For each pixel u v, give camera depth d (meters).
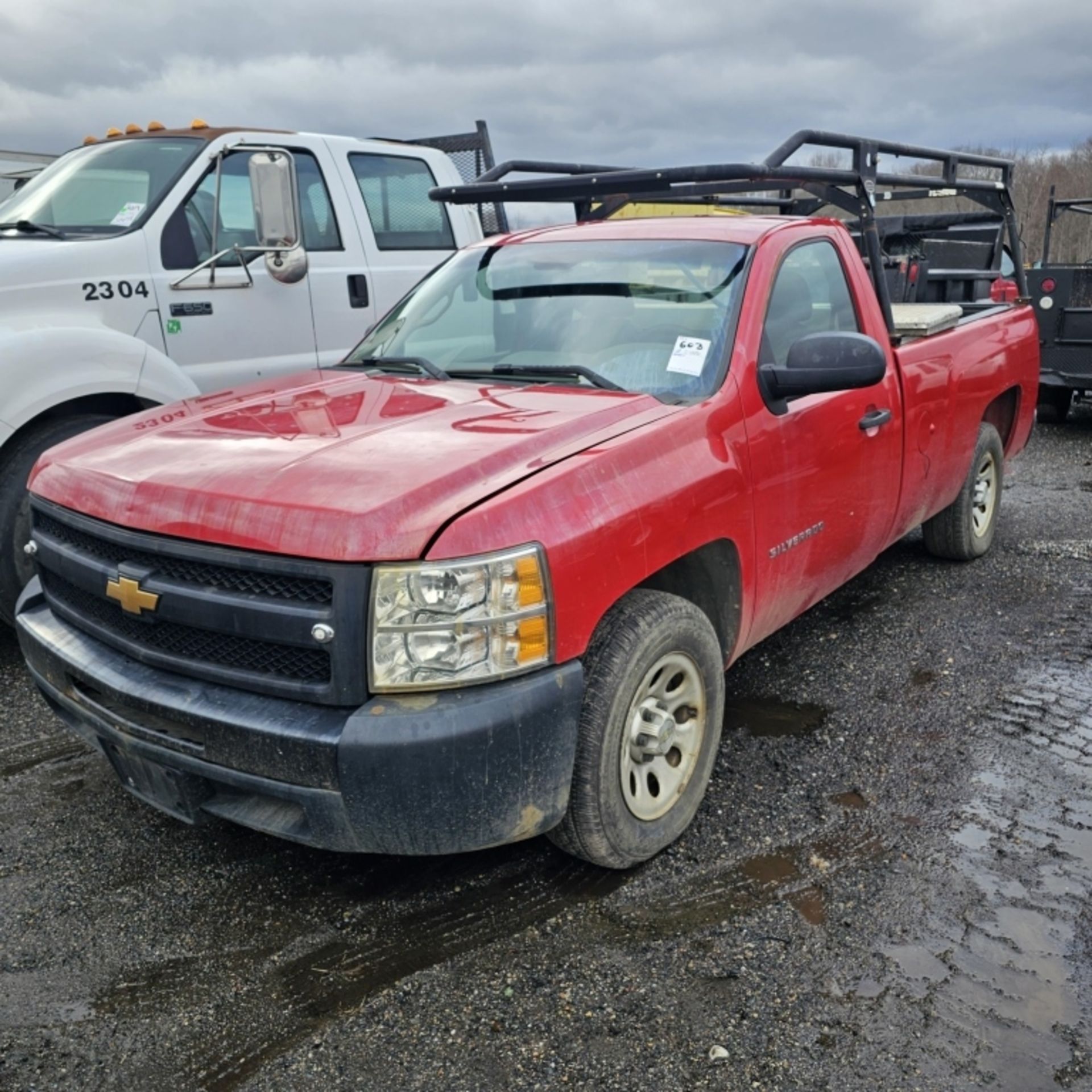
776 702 4.15
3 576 4.46
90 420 4.64
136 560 2.70
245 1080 2.30
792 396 3.43
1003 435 6.02
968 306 6.04
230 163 5.57
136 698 2.64
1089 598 5.25
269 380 3.90
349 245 6.14
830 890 2.92
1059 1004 2.48
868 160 4.42
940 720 3.96
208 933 2.80
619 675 2.76
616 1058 2.33
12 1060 2.36
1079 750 3.72
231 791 2.71
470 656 2.42
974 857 3.07
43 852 3.19
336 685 2.39
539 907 2.88
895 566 5.81
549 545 2.51
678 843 3.17
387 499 2.42
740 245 3.74
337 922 2.84
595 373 3.45
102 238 5.07
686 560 3.27
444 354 3.86
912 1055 2.32
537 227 4.50
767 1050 2.34
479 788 2.45
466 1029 2.43
